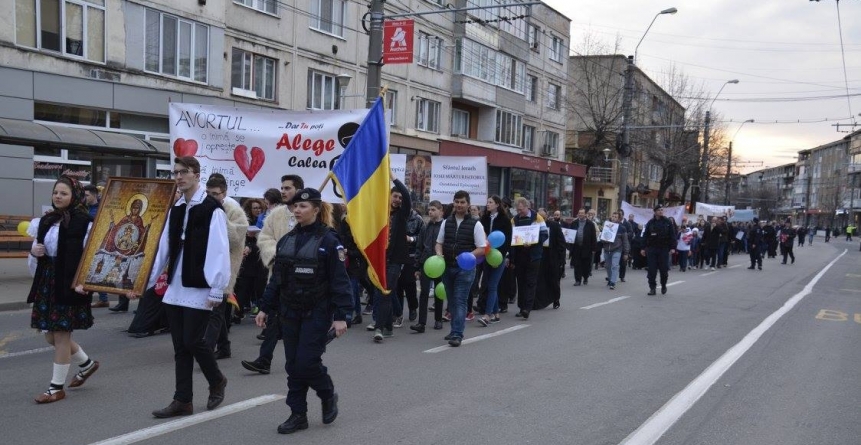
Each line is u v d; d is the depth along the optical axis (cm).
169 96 1873
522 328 988
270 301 511
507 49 3425
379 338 851
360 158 637
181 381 528
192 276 509
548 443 500
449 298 861
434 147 2908
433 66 2967
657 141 4612
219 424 514
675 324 1065
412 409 572
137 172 1827
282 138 965
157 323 827
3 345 770
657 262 1462
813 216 10956
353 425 524
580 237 1622
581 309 1203
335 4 2447
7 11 1541
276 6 2205
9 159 1598
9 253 1290
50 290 548
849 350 899
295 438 490
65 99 1656
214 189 671
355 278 944
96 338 818
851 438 537
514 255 1086
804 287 1775
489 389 643
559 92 4088
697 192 5006
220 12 1992
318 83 2400
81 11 1678
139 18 1795
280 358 741
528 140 3797
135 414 530
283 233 738
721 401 630
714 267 2447
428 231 947
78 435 479
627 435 524
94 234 545
